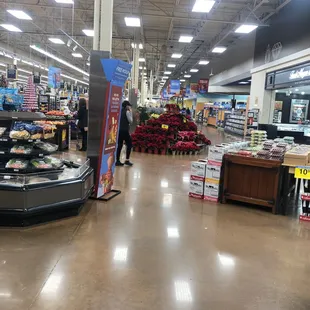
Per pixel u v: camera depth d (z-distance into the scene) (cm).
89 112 505
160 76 4041
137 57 1784
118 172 723
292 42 1192
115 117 530
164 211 473
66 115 1049
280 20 1302
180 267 310
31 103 730
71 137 1284
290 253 353
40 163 429
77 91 2684
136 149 1066
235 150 556
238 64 2017
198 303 254
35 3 1371
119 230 393
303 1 1111
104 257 322
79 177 437
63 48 2402
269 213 489
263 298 265
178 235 387
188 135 1128
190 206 504
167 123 1079
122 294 261
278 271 312
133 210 470
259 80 1545
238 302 258
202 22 1546
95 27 544
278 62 1307
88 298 253
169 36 1805
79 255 324
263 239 388
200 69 3262
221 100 3644
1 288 261
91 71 500
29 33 1745
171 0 1287
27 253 323
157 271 300
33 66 2738
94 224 409
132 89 1752
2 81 1335
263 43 1500
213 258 332
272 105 1487
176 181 664
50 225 398
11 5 1395
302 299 266
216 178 530
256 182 502
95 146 510
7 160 442
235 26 1439
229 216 466
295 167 474
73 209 432
